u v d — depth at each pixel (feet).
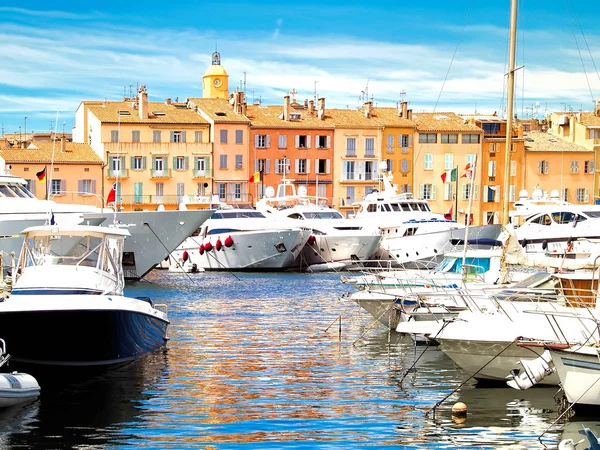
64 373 73.72
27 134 364.99
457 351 70.08
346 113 336.29
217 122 313.12
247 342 91.50
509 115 121.70
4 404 62.18
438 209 331.57
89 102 323.57
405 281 103.55
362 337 95.14
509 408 63.72
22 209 127.95
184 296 139.95
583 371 60.23
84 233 79.56
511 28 122.72
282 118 326.44
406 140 330.54
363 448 54.08
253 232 195.52
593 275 73.72
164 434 56.34
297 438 55.88
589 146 340.80
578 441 55.57
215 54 387.96
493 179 334.03
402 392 68.39
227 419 59.98
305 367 77.97
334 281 171.63
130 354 79.00
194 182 311.88
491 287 90.22
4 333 70.38
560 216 166.30
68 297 71.82
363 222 210.59
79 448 53.31
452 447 54.49
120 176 301.84
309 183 323.98
